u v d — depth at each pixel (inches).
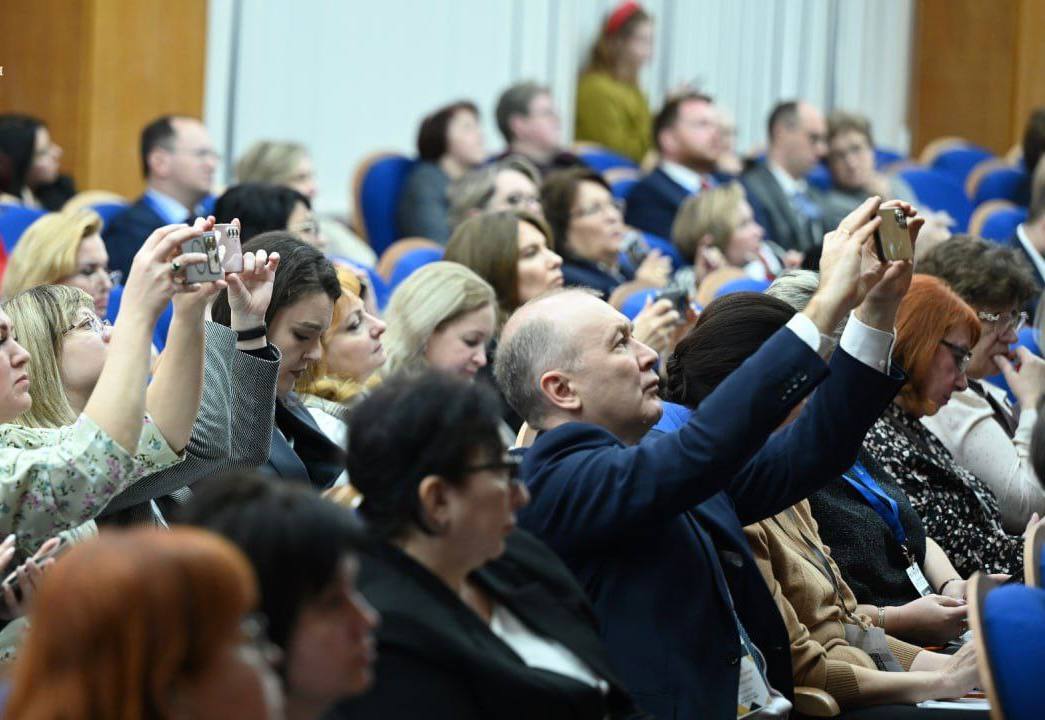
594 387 195.8
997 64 876.6
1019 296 300.7
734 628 193.6
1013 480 289.1
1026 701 159.2
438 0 677.9
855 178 639.8
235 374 202.7
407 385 151.6
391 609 147.3
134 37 581.3
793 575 223.9
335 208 645.3
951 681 217.0
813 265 329.1
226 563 95.2
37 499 177.3
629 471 181.2
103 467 177.5
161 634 91.9
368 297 299.4
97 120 576.1
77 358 210.8
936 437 281.9
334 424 249.8
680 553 192.1
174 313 185.3
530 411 200.2
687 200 478.9
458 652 147.3
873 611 238.5
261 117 621.0
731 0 801.6
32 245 306.0
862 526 245.0
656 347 275.3
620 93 721.0
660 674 186.4
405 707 144.9
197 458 197.8
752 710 195.6
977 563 267.0
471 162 570.3
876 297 192.1
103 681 90.8
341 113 649.6
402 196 537.3
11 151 481.1
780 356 178.9
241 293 203.2
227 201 362.3
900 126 894.4
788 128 631.2
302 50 632.4
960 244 304.7
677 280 375.9
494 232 348.5
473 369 294.2
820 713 210.8
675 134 598.5
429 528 149.9
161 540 94.8
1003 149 875.4
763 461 203.6
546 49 714.8
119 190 584.7
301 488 122.1
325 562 117.2
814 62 848.9
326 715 135.4
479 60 695.7
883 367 195.3
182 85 592.7
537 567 168.7
